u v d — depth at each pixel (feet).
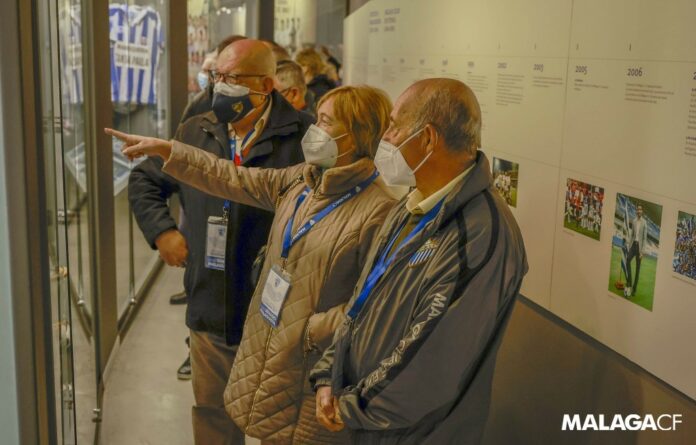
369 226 7.22
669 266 6.29
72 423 8.61
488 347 5.91
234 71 8.99
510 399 9.00
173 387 13.52
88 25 12.32
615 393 7.06
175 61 20.39
